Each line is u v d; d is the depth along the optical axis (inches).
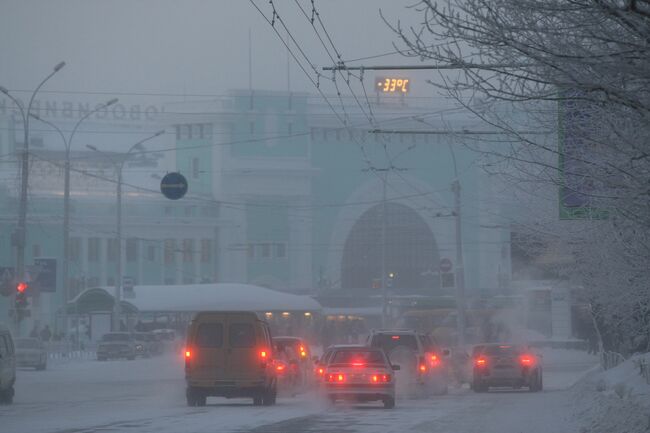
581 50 1396.4
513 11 1408.7
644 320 3831.2
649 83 1398.9
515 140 2027.6
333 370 3233.3
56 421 2571.4
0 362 3378.4
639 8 1275.8
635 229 2050.9
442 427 2452.0
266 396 3307.1
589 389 3747.5
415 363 3858.3
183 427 2379.4
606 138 1624.0
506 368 4313.5
